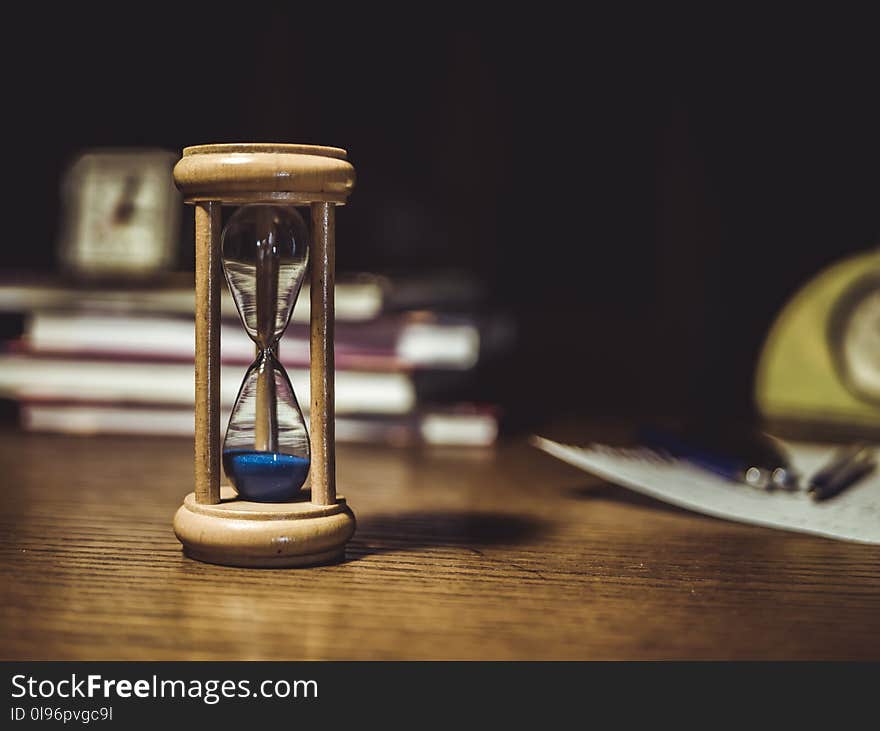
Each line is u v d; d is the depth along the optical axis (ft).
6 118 2.65
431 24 2.59
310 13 2.60
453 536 1.21
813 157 2.50
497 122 2.59
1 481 1.42
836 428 1.90
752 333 2.51
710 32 2.52
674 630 0.96
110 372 1.77
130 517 1.26
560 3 2.56
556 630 0.95
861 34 2.46
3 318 2.23
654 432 1.49
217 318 1.12
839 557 1.16
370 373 1.73
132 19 2.63
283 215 1.10
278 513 1.09
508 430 1.86
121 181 1.97
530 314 2.59
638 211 2.56
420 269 2.62
